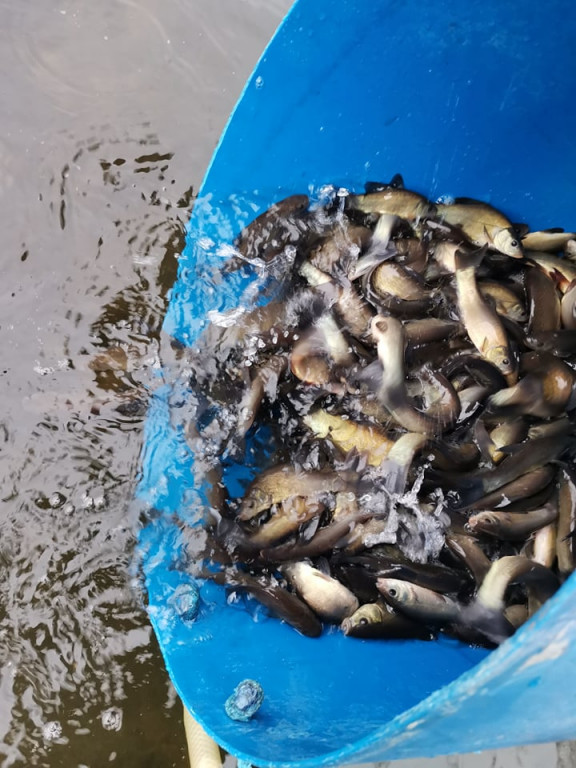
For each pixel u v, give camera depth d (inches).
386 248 34.3
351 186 34.4
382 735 19.5
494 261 35.1
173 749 32.6
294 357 32.8
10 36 42.8
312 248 34.4
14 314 38.7
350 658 28.1
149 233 40.3
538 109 33.3
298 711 25.6
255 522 31.5
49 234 40.2
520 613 28.8
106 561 34.5
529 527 30.2
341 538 30.8
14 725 32.7
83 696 33.2
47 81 42.3
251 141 31.7
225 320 33.9
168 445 33.0
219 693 26.2
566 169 34.9
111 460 35.5
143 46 42.8
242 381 32.9
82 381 36.5
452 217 35.3
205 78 42.4
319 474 31.7
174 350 34.2
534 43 31.0
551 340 33.0
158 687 33.4
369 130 33.1
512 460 31.0
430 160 34.7
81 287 39.2
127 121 41.9
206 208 32.5
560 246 35.7
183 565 30.0
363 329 33.6
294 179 33.4
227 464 32.6
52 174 41.1
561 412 31.7
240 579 29.9
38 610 34.2
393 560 30.3
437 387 32.3
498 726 20.4
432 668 27.3
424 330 33.2
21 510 35.4
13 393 36.9
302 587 29.8
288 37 29.4
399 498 30.9
